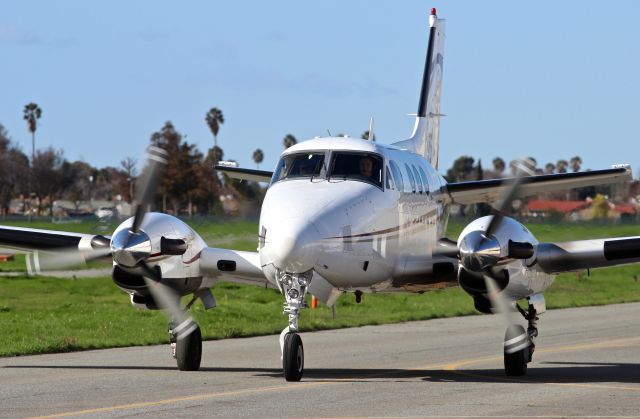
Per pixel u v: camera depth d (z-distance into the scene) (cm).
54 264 4372
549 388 3788
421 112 6488
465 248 3991
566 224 9138
